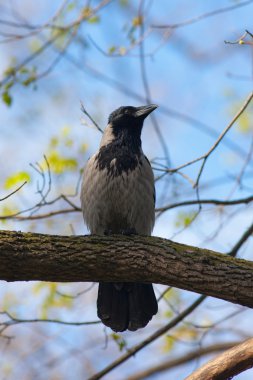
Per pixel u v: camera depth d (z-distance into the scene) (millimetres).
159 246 8906
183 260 8734
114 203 11695
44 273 8742
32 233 8836
